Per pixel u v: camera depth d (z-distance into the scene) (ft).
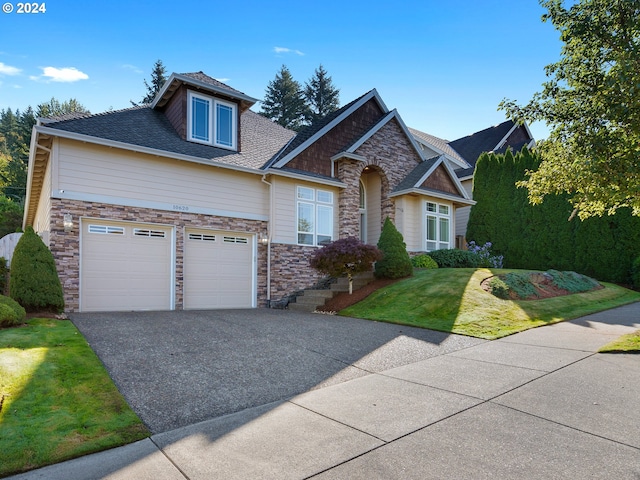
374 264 47.55
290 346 24.58
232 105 47.91
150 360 20.48
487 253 60.08
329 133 51.96
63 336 22.89
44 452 11.47
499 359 21.85
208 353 22.30
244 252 45.27
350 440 12.47
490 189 66.03
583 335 27.04
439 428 13.29
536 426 13.35
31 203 54.95
